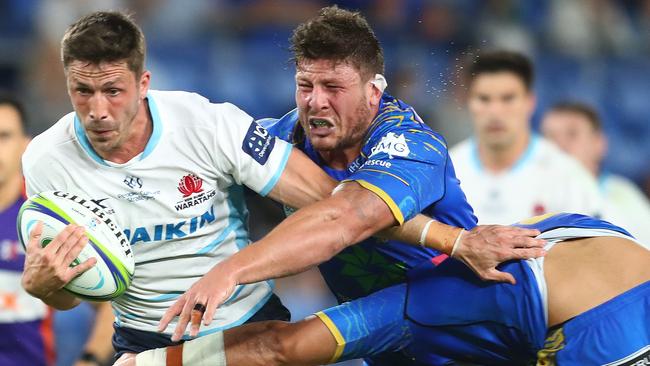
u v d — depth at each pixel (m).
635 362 14.80
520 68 25.94
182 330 13.34
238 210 16.55
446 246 15.44
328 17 15.46
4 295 21.77
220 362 15.60
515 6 43.41
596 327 14.97
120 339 16.98
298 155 15.86
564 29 43.88
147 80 15.20
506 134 26.20
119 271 14.91
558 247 15.73
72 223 14.77
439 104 35.19
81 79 14.41
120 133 14.78
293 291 31.95
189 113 15.52
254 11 41.44
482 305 15.65
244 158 15.50
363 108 15.69
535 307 15.32
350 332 15.72
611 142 43.12
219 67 40.03
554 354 15.22
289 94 40.06
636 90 43.88
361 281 16.83
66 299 15.77
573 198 26.38
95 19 14.58
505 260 15.41
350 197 14.43
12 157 22.14
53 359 22.34
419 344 16.17
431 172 15.37
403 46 40.88
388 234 15.38
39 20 39.06
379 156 15.27
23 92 37.19
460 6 42.81
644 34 45.38
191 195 15.56
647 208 31.33
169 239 15.72
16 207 22.11
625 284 15.17
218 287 13.36
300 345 15.52
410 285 16.23
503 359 16.17
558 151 26.81
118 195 15.41
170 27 40.66
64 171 15.46
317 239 13.93
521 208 26.47
